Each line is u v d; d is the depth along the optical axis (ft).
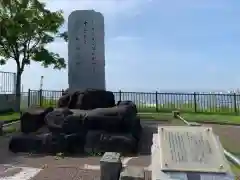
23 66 54.03
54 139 23.52
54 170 18.44
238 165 18.04
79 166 19.39
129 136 23.86
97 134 23.81
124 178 12.59
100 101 29.35
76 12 35.91
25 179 16.70
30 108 28.27
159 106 55.47
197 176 10.64
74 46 35.83
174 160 11.28
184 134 12.80
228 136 29.19
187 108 53.72
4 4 47.93
